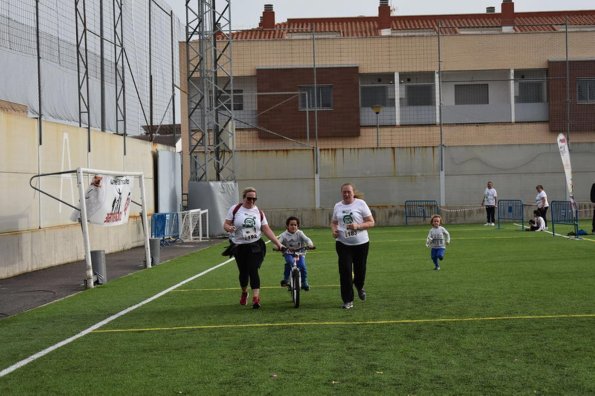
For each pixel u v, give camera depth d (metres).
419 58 45.94
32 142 19.06
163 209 30.64
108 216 17.59
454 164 38.41
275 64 45.19
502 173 38.38
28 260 18.62
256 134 45.19
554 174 38.38
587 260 18.98
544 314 11.02
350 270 12.08
